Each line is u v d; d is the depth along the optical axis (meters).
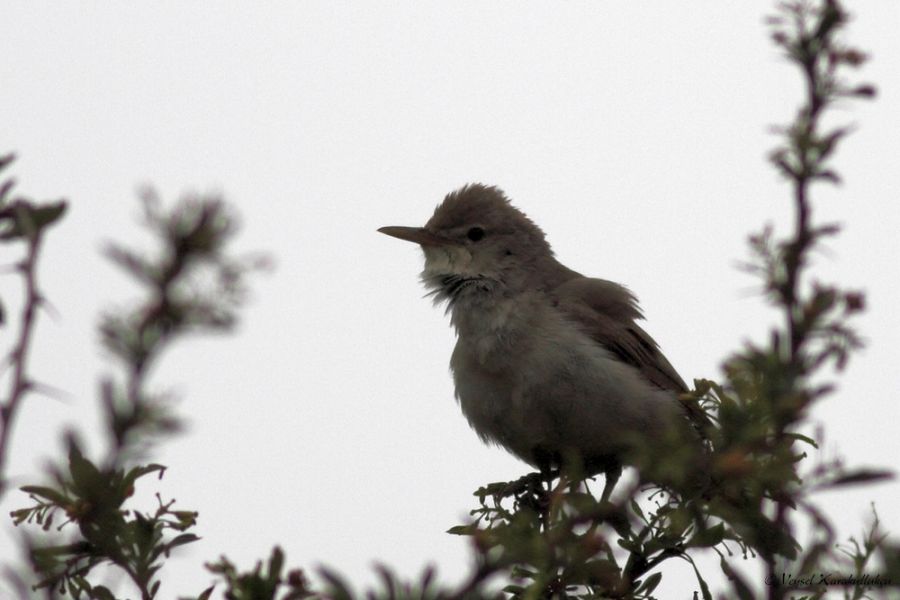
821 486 5.42
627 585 6.99
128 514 5.00
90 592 4.99
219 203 3.39
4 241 4.06
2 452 3.71
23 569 4.86
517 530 4.81
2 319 4.00
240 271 3.41
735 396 5.36
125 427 3.48
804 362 5.36
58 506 4.81
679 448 5.15
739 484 5.42
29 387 3.74
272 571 4.57
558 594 6.57
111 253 3.34
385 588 3.94
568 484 5.01
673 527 5.71
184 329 3.38
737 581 6.35
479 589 3.86
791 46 7.49
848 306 5.57
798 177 7.07
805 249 6.63
